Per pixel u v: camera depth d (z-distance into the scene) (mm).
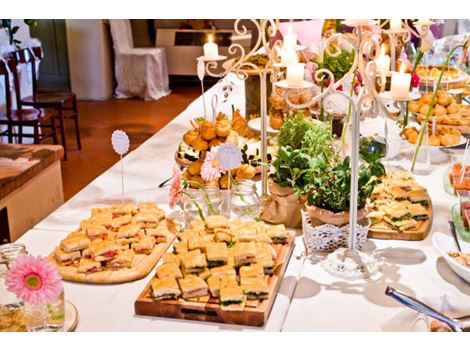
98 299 1461
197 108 3254
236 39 7457
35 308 1269
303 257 1644
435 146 2412
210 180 1950
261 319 1320
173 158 2516
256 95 2803
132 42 7637
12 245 1390
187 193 1796
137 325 1351
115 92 7520
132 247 1637
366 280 1535
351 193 1539
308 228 1652
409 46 3373
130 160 2498
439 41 4188
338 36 1472
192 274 1433
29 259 1176
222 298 1328
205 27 7621
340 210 1658
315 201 1682
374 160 1694
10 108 4684
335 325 1351
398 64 2633
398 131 2535
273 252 1554
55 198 2938
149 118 6457
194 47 7656
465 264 1499
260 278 1393
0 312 1370
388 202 1854
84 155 5215
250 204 1806
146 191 2150
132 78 7312
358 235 1659
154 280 1409
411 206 1812
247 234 1592
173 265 1455
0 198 2463
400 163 2348
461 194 1850
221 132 2010
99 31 7152
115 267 1564
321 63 2389
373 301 1447
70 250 1583
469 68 3711
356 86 2381
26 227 2682
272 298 1397
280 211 1798
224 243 1539
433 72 3230
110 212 1812
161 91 7434
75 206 2035
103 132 5930
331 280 1538
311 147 1833
